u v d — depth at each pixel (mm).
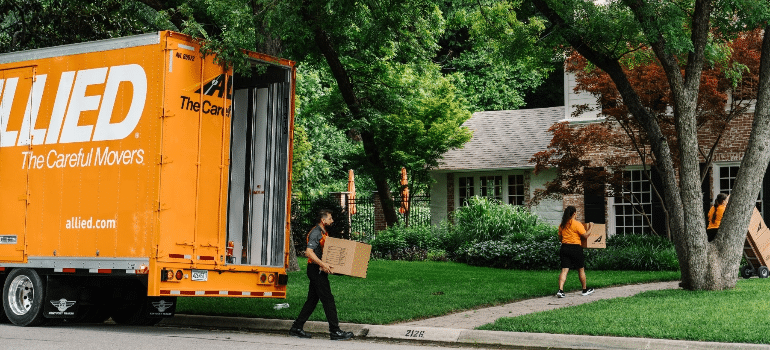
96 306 12102
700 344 8836
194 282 10500
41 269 11453
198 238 10547
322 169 35344
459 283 15836
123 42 10711
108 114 10750
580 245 14055
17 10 20516
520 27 15148
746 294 12664
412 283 15805
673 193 13914
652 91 18859
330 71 24203
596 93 19328
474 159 26359
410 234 24031
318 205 24641
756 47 18938
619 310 11266
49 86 11508
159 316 12141
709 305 11461
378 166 25000
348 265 10297
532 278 17000
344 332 10492
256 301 13438
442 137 25109
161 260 10117
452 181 26703
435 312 11945
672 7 12828
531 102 40875
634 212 22859
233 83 11742
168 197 10211
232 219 11531
